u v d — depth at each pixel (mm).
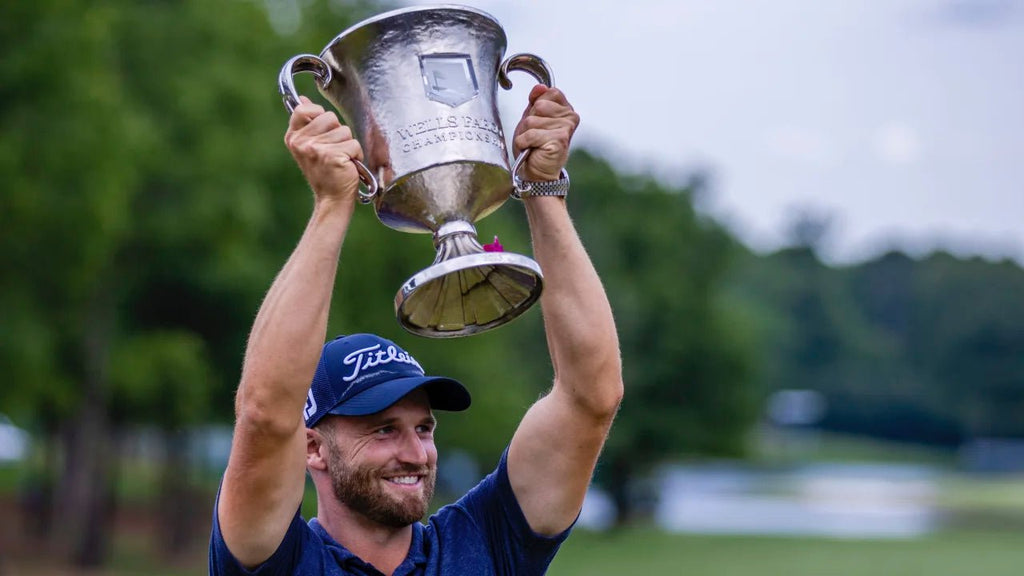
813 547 32719
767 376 57688
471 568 3525
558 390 3615
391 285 25141
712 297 45219
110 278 21781
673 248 46344
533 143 3402
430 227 3168
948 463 94438
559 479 3604
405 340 25312
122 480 45656
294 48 25000
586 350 3496
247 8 23688
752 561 27781
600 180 47344
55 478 29438
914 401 102188
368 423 3406
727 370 42938
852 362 110438
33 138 17047
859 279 125000
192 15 22562
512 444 3689
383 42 3119
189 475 28984
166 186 21672
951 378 104500
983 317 105125
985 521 43844
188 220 21391
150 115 21500
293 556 3293
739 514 49219
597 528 42312
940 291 115312
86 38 17266
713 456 43906
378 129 3113
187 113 21609
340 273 23312
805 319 111438
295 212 23797
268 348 3082
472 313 3189
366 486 3381
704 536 37875
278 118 24016
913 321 117562
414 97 3105
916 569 25219
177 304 23531
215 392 24625
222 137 21781
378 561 3441
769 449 100000
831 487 69688
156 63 22062
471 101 3131
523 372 35906
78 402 22672
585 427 3566
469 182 3092
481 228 26953
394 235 24688
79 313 21328
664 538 36969
